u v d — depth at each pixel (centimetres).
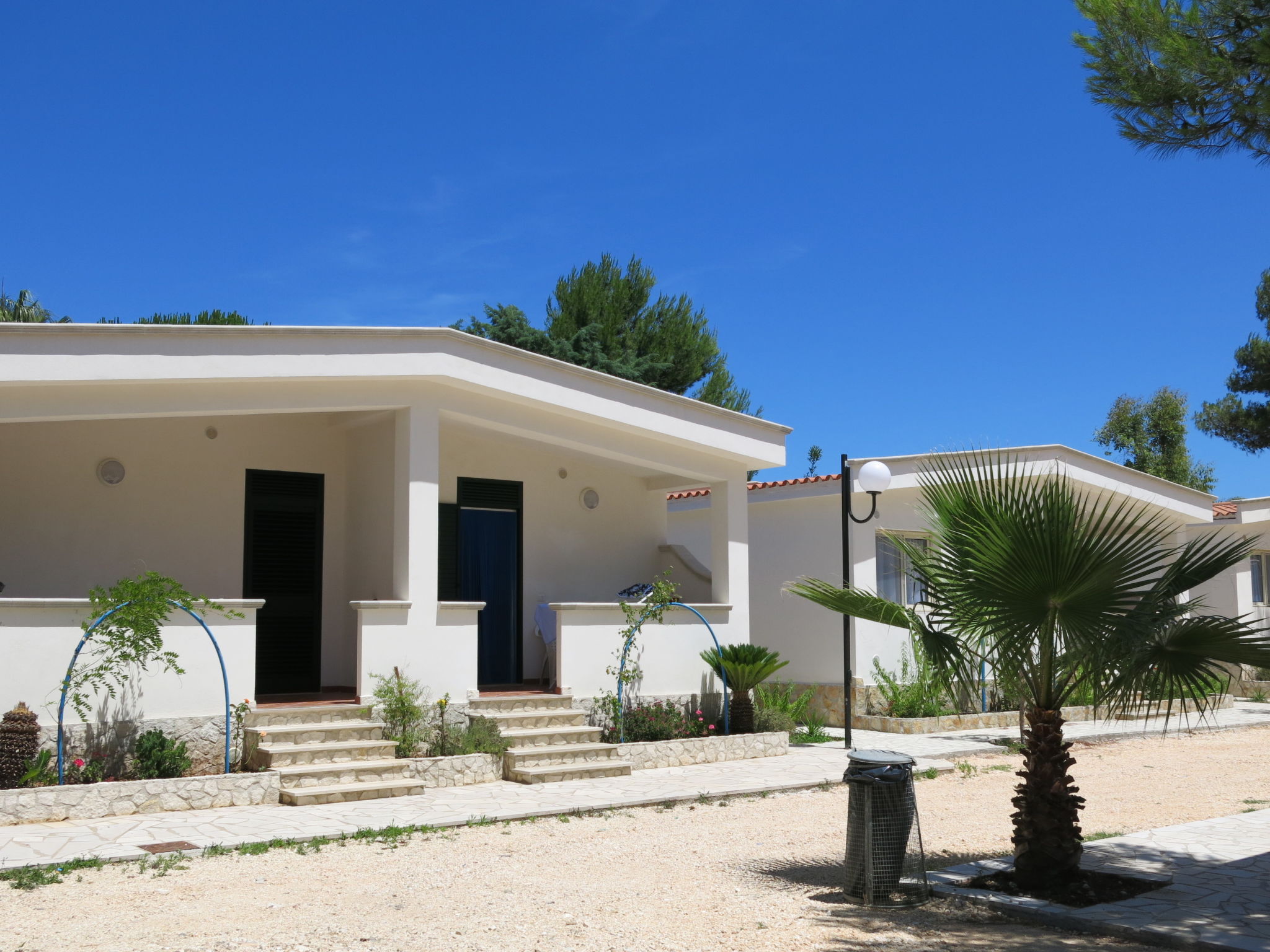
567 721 1388
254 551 1450
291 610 1473
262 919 695
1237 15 805
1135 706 737
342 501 1535
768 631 1977
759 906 736
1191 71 820
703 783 1257
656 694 1498
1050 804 766
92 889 769
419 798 1141
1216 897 733
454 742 1263
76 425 1334
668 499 2230
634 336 3250
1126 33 851
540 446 1600
